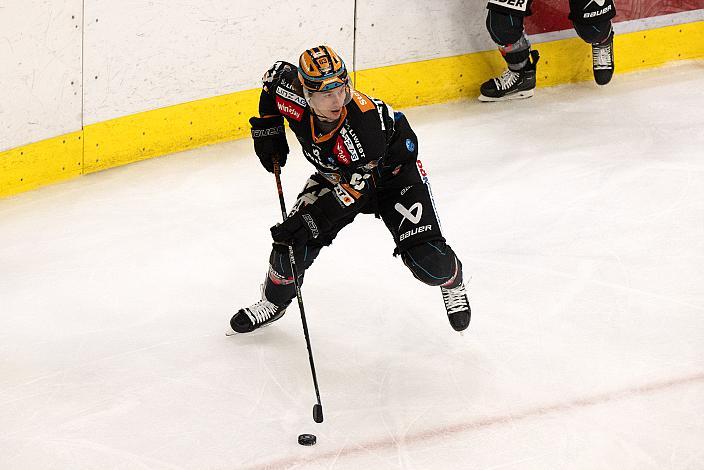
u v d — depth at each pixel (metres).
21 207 17.84
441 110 23.14
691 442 11.34
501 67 24.05
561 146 20.86
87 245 16.50
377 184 11.98
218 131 21.00
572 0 22.58
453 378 12.70
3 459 11.00
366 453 11.15
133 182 19.11
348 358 13.20
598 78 23.77
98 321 14.12
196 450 11.19
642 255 16.05
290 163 20.14
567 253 16.17
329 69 10.22
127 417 11.81
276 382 12.62
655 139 21.09
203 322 14.14
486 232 16.98
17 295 14.82
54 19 17.89
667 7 25.44
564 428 11.60
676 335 13.64
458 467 10.92
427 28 22.78
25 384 12.48
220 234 16.98
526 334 13.73
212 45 20.30
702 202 18.00
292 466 10.91
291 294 13.18
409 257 11.84
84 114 18.94
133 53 19.25
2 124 17.67
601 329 13.83
